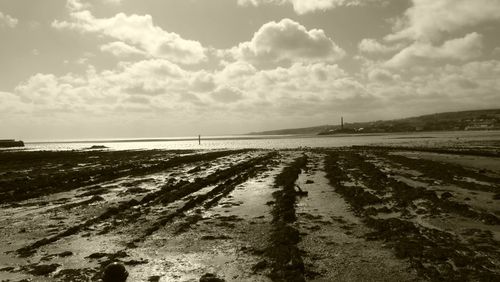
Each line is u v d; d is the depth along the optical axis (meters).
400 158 41.88
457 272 9.52
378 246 11.90
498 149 55.28
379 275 9.59
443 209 16.39
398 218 15.21
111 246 12.77
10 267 10.90
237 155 58.59
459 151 49.62
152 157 59.03
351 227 14.23
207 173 34.31
